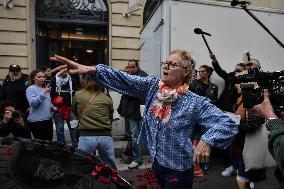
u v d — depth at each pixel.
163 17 5.32
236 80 1.98
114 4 12.73
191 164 2.44
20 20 12.03
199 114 2.35
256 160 3.54
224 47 5.63
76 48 13.87
